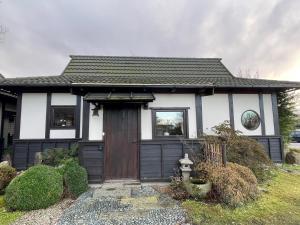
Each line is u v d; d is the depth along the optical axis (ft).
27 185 13.46
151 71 30.37
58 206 13.73
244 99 26.55
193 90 21.50
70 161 17.11
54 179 14.56
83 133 19.40
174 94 21.57
